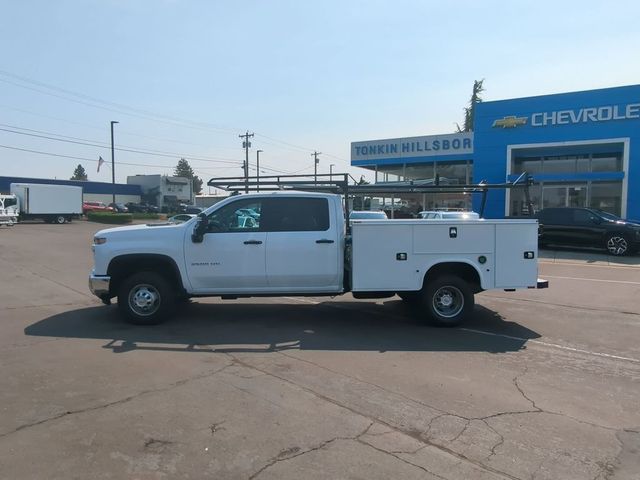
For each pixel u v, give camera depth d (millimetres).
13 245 21656
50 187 44438
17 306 9164
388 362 6105
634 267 15672
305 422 4379
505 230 7852
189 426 4262
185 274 7793
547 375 5750
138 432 4137
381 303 9875
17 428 4176
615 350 6812
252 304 9633
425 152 31156
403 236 7750
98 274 7781
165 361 5992
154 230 7852
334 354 6406
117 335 7184
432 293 7895
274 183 8438
